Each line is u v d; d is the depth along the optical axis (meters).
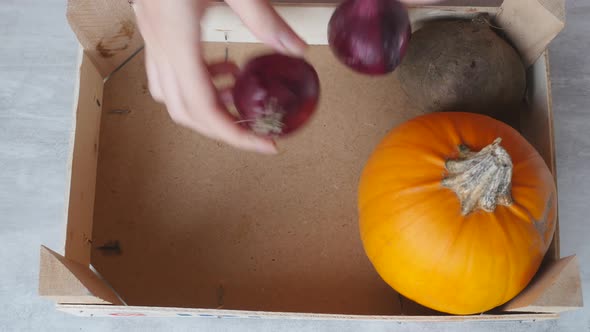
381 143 0.61
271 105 0.57
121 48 0.69
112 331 0.77
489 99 0.63
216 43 0.71
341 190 0.69
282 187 0.69
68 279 0.55
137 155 0.70
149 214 0.68
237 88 0.59
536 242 0.56
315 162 0.69
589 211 0.77
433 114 0.60
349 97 0.71
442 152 0.56
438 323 0.76
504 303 0.61
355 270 0.66
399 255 0.57
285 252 0.67
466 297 0.56
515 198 0.55
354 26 0.58
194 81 0.52
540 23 0.62
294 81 0.58
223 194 0.69
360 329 0.76
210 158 0.69
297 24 0.68
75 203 0.63
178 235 0.67
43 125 0.82
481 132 0.57
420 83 0.64
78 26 0.64
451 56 0.62
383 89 0.71
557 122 0.79
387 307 0.65
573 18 0.81
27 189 0.80
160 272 0.66
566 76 0.80
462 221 0.54
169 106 0.56
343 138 0.70
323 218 0.68
